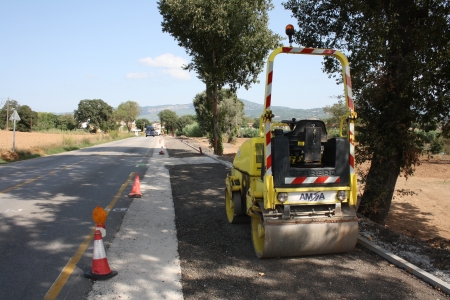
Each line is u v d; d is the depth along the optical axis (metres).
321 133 5.37
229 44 22.48
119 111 124.69
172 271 4.97
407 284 4.52
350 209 5.36
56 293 4.33
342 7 8.51
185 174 15.09
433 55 6.99
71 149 33.88
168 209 8.72
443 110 7.21
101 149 34.31
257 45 23.16
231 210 7.53
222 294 4.27
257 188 5.62
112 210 8.62
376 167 7.86
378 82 7.19
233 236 6.56
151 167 17.98
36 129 81.75
